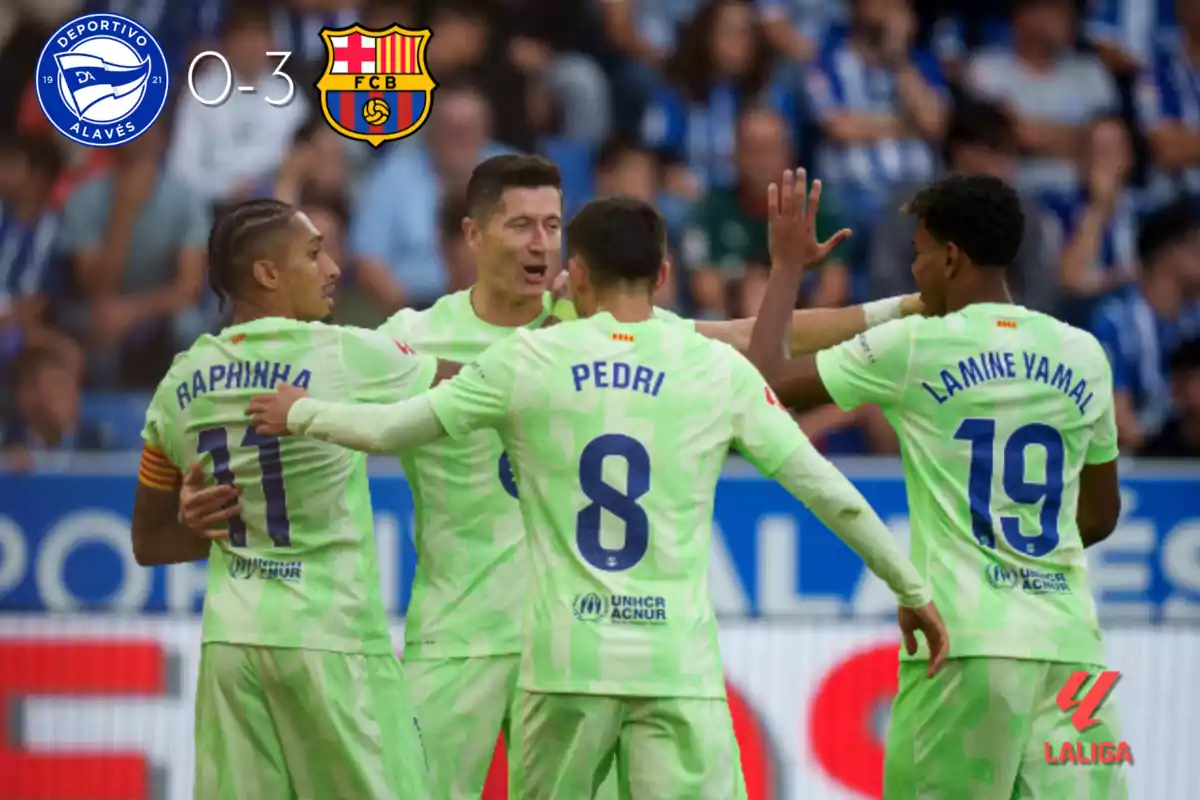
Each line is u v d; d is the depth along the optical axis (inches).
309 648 637.3
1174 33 1533.0
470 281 1362.0
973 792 642.8
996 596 639.1
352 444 604.7
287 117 1389.0
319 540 644.7
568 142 1433.3
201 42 1405.0
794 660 985.5
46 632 985.5
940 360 645.3
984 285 663.1
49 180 1374.3
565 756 589.3
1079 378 655.1
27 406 1314.0
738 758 603.5
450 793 719.1
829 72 1466.5
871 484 1021.8
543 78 1441.9
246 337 643.5
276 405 614.5
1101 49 1523.1
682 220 1380.4
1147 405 1384.1
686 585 589.3
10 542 1005.8
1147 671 990.4
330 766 645.9
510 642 725.9
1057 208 1453.0
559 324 606.9
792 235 682.8
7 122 1386.6
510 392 595.8
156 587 1008.9
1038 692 640.4
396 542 997.8
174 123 1387.8
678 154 1441.9
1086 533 709.9
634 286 610.5
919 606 612.7
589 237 609.6
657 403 591.8
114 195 1365.7
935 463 647.8
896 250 1396.4
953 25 1510.8
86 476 1013.2
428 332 744.3
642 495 586.6
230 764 642.8
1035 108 1492.4
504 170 725.3
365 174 1382.9
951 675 637.9
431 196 1376.7
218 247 655.1
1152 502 1032.8
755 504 1002.7
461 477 722.8
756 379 606.9
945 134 1464.1
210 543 673.6
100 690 982.4
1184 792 981.2
